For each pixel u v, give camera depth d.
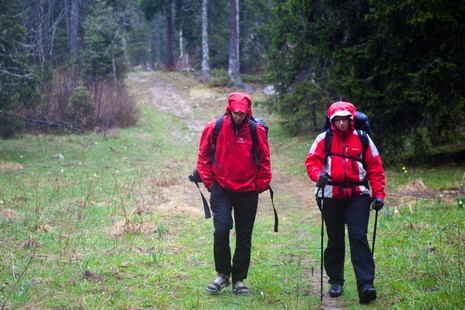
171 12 44.91
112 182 12.13
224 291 5.30
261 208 10.83
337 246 5.16
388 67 12.47
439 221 7.73
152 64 54.41
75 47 31.05
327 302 4.99
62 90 23.97
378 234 7.43
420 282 5.04
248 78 38.19
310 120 21.03
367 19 12.23
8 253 6.19
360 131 4.97
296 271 6.16
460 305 4.23
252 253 7.02
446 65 11.53
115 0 32.91
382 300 4.85
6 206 8.93
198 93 34.28
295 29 16.47
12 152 16.84
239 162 5.00
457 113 11.70
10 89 16.28
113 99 24.98
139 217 8.59
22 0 27.39
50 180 12.03
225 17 44.16
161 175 13.13
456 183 10.90
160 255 6.33
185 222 8.60
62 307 4.57
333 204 5.01
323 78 17.45
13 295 4.74
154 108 30.55
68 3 35.28
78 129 22.89
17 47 17.86
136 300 4.88
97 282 5.34
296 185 13.35
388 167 13.45
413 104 12.50
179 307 4.75
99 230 7.72
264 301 4.98
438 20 11.71
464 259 5.62
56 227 7.72
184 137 23.25
